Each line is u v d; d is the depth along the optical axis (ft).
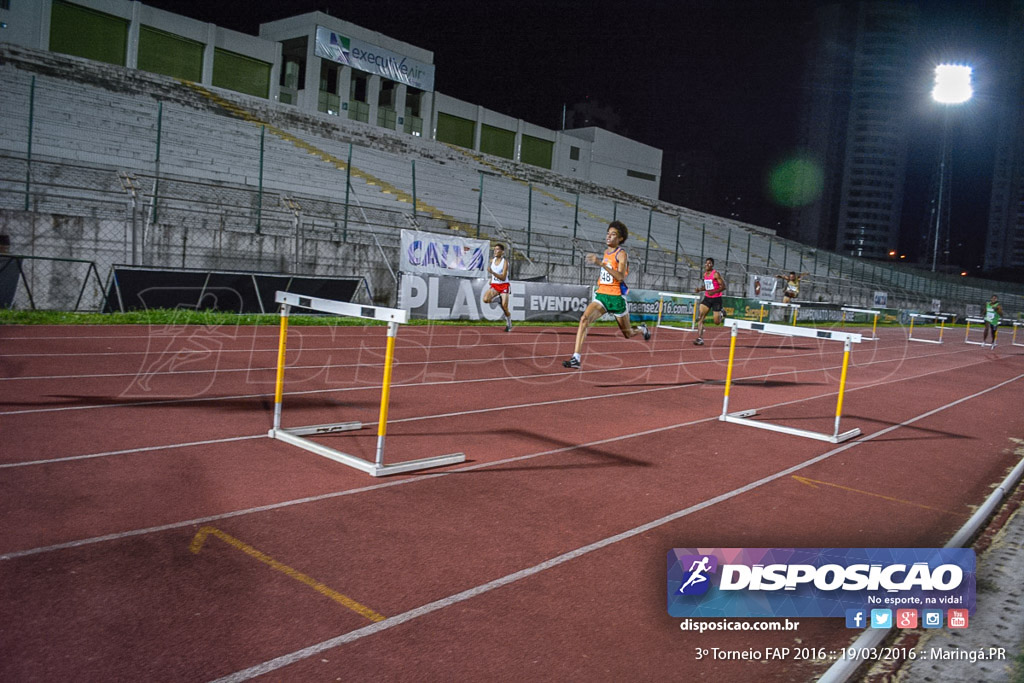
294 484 15.39
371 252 64.34
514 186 124.77
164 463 16.25
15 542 11.43
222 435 19.12
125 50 103.91
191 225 61.46
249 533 12.55
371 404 24.79
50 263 46.85
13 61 81.05
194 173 74.59
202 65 113.09
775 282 106.11
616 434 22.62
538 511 14.79
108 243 50.26
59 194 55.62
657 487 17.10
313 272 60.64
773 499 16.76
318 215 70.64
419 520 13.79
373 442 19.44
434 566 11.76
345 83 132.16
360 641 9.29
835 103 488.44
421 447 19.24
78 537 11.82
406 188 97.19
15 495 13.52
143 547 11.63
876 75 477.77
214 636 9.14
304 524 13.16
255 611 9.86
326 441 19.19
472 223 88.28
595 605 10.84
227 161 80.89
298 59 137.18
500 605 10.59
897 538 14.58
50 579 10.28
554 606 10.69
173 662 8.48
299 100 128.98
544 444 20.61
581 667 9.07
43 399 21.79
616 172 186.80
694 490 17.07
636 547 13.28
